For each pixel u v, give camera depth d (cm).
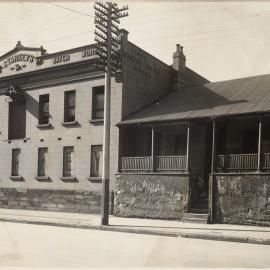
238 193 2023
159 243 1399
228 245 1420
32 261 1016
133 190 2369
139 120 2400
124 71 2536
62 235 1622
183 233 1659
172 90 2995
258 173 1983
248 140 2345
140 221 2147
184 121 2241
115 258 1078
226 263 1042
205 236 1605
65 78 2777
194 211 2150
